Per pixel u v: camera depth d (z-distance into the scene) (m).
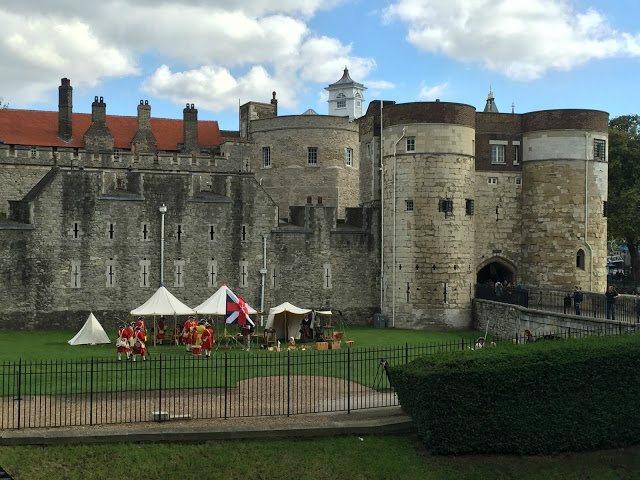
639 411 23.98
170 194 46.34
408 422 22.70
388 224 48.50
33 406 23.53
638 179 60.69
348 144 62.50
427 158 46.75
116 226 45.28
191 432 20.84
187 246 46.62
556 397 22.80
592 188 48.62
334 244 49.38
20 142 58.62
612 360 23.62
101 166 57.53
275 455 20.72
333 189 60.84
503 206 50.50
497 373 22.19
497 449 22.27
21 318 43.34
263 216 48.06
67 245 44.34
